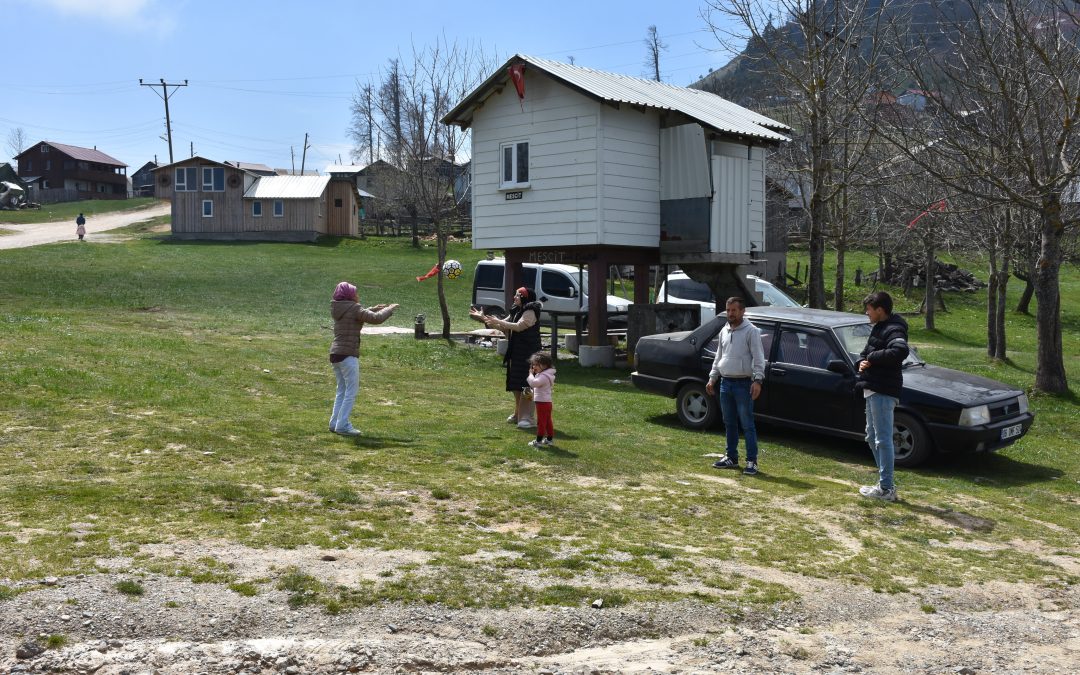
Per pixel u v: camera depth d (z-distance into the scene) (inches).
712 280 762.8
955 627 205.8
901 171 700.7
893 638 195.2
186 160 2239.2
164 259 1640.0
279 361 624.4
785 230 1236.5
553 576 212.5
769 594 213.5
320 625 175.8
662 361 476.7
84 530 221.5
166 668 156.9
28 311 848.3
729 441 372.8
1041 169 581.0
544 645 176.1
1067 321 1512.1
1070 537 298.5
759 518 292.8
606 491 312.7
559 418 477.1
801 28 659.4
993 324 938.7
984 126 570.3
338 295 386.0
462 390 570.6
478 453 358.9
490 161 770.2
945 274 1756.9
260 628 173.2
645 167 733.9
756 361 360.2
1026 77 530.9
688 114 717.9
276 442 351.3
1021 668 183.2
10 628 164.6
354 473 310.3
